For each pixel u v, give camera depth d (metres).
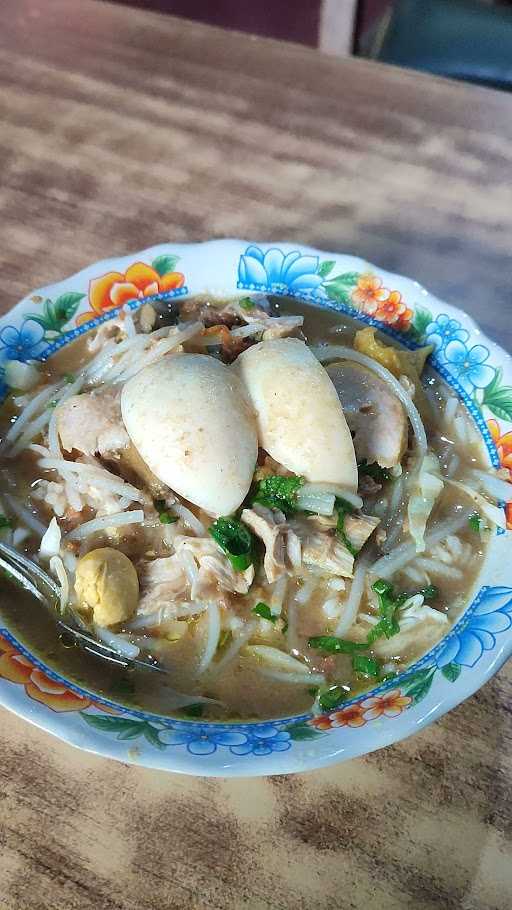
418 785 0.27
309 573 0.32
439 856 0.25
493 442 0.34
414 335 0.37
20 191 0.46
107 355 0.36
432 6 0.61
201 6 0.91
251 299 0.39
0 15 0.55
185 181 0.47
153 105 0.50
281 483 0.31
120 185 0.46
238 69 0.52
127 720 0.27
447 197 0.46
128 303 0.39
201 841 0.26
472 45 0.59
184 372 0.31
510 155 0.48
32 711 0.26
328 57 0.53
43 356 0.37
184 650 0.30
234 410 0.30
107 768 0.27
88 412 0.33
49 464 0.34
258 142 0.48
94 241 0.43
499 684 0.29
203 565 0.31
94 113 0.50
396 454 0.34
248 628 0.31
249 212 0.45
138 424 0.30
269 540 0.30
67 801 0.26
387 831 0.26
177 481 0.30
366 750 0.25
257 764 0.25
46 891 0.25
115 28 0.55
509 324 0.39
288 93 0.51
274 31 0.89
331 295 0.39
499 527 0.32
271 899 0.25
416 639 0.30
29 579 0.31
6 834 0.26
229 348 0.35
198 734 0.26
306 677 0.30
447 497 0.34
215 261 0.39
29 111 0.50
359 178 0.47
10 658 0.28
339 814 0.26
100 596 0.30
